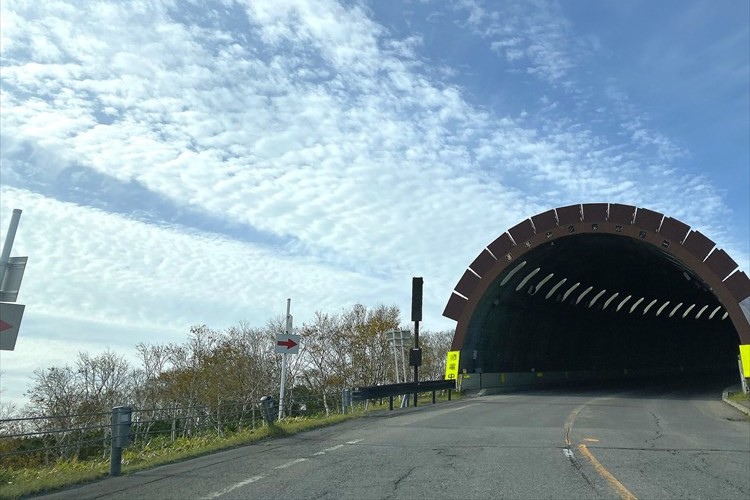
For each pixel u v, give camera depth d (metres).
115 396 37.72
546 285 33.97
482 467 8.95
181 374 44.22
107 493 7.50
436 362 64.62
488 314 31.22
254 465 9.35
